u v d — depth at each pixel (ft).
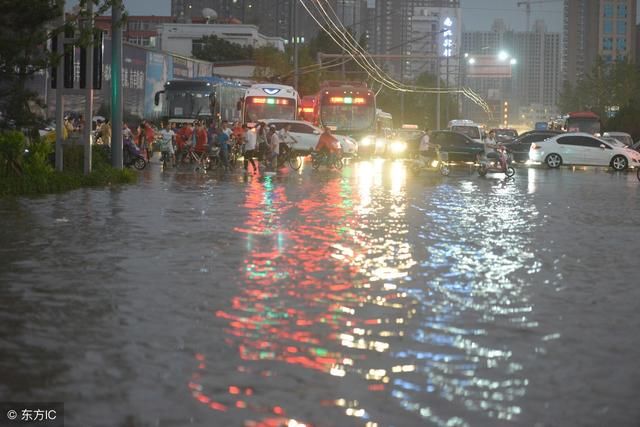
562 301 48.60
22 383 32.19
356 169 201.77
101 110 253.44
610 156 230.07
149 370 33.83
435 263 61.41
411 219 90.48
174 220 84.79
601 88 578.25
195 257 61.93
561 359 36.24
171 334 39.60
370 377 33.17
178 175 162.81
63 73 130.00
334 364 34.94
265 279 53.78
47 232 74.59
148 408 29.45
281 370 33.99
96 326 41.06
